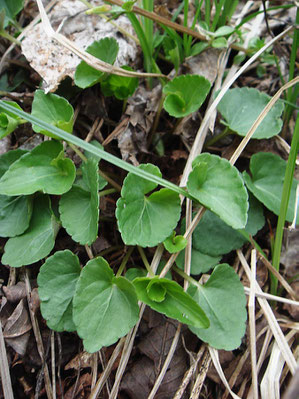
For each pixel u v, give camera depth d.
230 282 0.23
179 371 0.23
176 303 0.22
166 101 0.26
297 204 0.24
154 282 0.22
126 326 0.21
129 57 0.28
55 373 0.23
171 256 0.23
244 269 0.25
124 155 0.26
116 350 0.22
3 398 0.21
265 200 0.25
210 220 0.25
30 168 0.24
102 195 0.25
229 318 0.23
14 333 0.22
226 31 0.27
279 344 0.22
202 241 0.24
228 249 0.24
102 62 0.24
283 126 0.28
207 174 0.24
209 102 0.27
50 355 0.23
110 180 0.25
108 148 0.27
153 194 0.23
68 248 0.25
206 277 0.24
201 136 0.26
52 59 0.27
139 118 0.27
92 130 0.26
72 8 0.28
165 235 0.23
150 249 0.25
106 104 0.28
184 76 0.25
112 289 0.22
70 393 0.22
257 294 0.23
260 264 0.25
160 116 0.28
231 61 0.30
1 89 0.28
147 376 0.23
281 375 0.23
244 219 0.22
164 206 0.23
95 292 0.21
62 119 0.24
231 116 0.26
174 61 0.27
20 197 0.25
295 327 0.24
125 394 0.23
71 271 0.23
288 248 0.26
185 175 0.25
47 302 0.22
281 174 0.26
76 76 0.25
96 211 0.22
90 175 0.23
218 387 0.23
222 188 0.23
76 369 0.23
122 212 0.22
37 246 0.23
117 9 0.24
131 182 0.22
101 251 0.25
